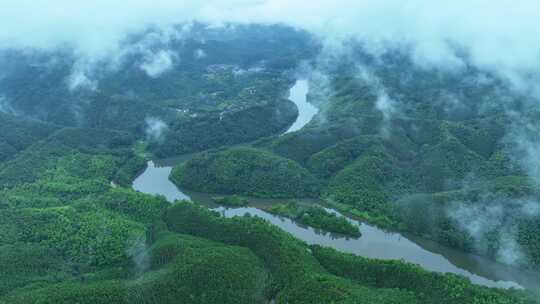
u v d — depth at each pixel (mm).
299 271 198250
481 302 175375
